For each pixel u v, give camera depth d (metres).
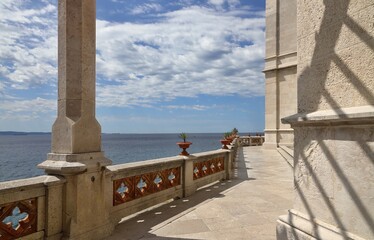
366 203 2.54
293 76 21.78
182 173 7.04
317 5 3.24
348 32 2.82
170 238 4.32
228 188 7.96
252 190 7.64
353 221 2.66
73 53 4.14
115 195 5.04
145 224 4.97
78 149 4.09
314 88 3.25
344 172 2.76
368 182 2.53
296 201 3.43
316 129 3.13
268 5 23.56
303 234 3.11
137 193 5.57
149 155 47.22
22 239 3.56
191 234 4.46
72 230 3.92
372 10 2.58
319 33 3.20
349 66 2.80
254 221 5.05
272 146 22.81
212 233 4.49
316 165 3.12
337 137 2.85
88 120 4.27
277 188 7.89
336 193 2.85
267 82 23.52
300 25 3.51
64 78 4.13
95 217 4.27
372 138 2.50
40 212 3.77
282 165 13.08
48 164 3.99
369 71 2.60
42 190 3.79
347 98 2.82
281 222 3.51
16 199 3.48
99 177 4.37
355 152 2.65
